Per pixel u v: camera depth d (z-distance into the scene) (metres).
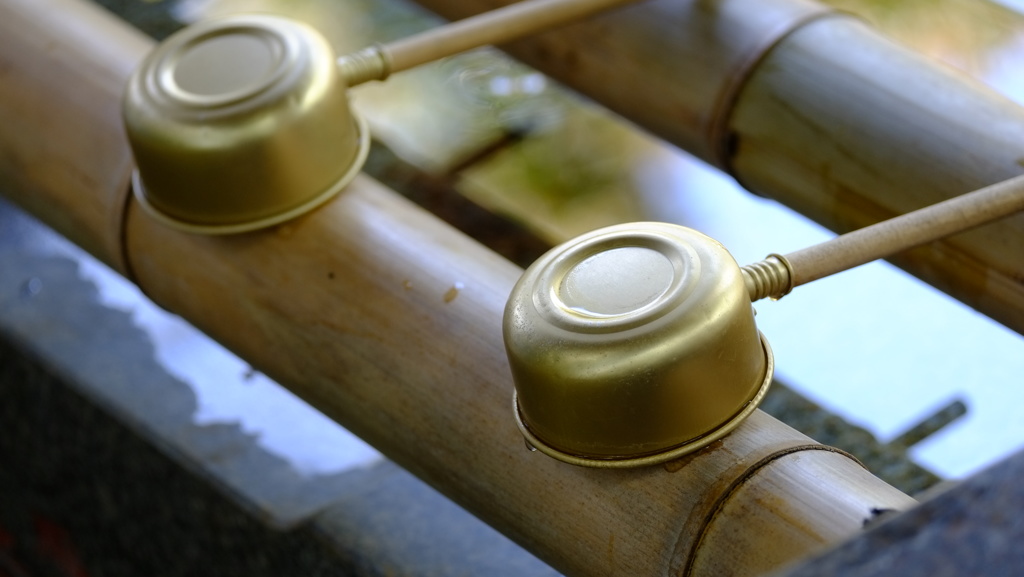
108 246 0.97
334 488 1.05
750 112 0.97
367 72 0.86
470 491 0.80
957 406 1.18
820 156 0.94
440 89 1.58
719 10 0.98
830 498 0.70
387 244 0.85
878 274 1.35
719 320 0.68
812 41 0.95
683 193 1.42
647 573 0.73
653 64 1.01
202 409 1.13
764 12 0.97
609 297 0.69
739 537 0.71
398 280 0.84
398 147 1.50
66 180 0.99
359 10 1.71
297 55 0.83
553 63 1.08
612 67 1.03
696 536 0.71
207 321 0.92
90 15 1.04
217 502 1.07
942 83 0.90
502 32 0.89
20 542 1.47
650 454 0.69
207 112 0.82
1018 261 0.86
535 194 1.43
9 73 1.02
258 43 0.84
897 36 1.32
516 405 0.74
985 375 1.21
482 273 0.83
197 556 1.14
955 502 0.44
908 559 0.43
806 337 1.29
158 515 1.16
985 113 0.88
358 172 0.86
